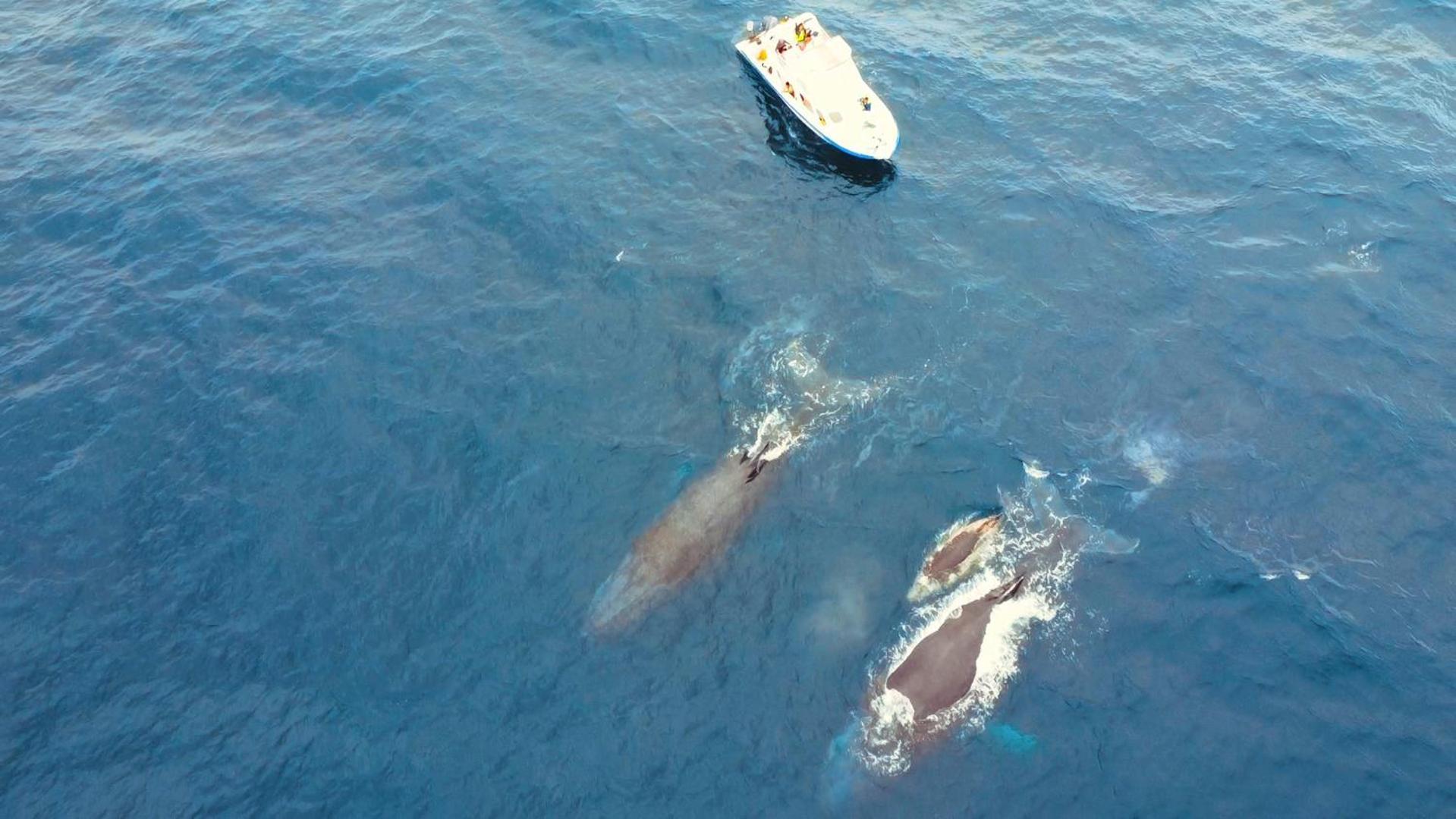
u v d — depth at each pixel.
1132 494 39.84
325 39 62.09
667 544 37.03
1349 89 60.22
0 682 34.28
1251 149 55.69
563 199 50.91
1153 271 48.66
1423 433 42.28
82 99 58.94
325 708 33.59
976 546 37.53
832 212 51.00
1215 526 38.94
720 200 51.47
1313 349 45.47
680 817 31.39
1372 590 37.19
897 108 57.59
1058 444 41.38
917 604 36.03
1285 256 49.72
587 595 36.06
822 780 32.16
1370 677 34.81
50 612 36.09
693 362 43.50
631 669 34.38
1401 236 50.88
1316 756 32.97
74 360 44.50
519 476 39.38
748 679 34.16
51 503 39.34
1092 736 33.28
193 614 35.97
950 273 48.09
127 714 33.53
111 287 47.62
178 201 51.81
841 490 39.19
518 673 34.28
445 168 52.88
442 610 35.81
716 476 39.00
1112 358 44.69
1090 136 56.28
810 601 36.00
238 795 31.81
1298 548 38.38
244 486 39.53
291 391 42.72
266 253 48.88
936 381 43.28
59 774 32.25
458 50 60.78
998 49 62.44
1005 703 33.94
